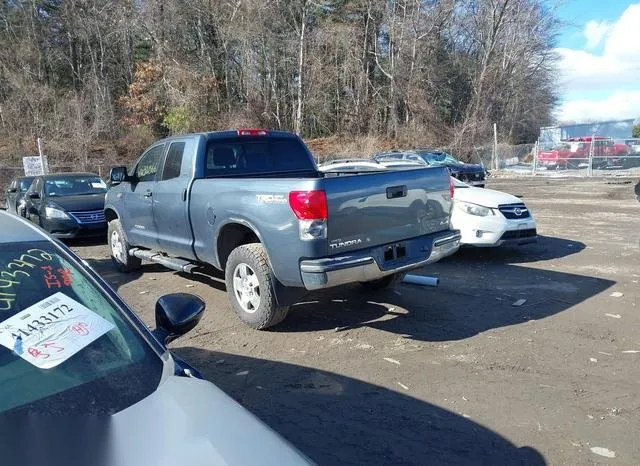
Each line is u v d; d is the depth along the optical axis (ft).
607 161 99.55
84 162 94.07
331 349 17.10
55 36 147.13
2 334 6.82
